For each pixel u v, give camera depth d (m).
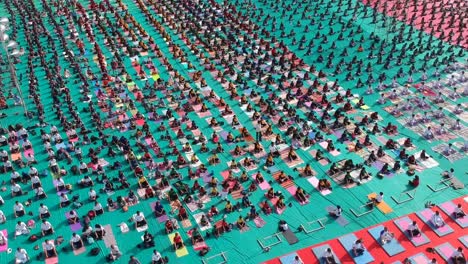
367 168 45.09
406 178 43.72
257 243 37.47
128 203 41.69
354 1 86.38
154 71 64.06
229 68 63.09
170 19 78.81
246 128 51.88
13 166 46.94
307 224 39.06
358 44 70.31
